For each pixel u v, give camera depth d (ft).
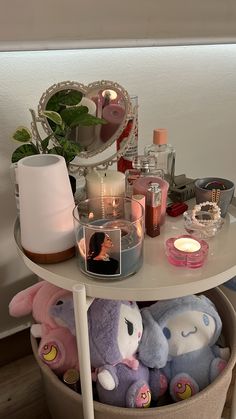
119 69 3.51
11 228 3.54
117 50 3.43
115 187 2.77
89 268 2.34
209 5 3.59
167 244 2.55
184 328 2.93
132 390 2.69
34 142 3.12
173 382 2.90
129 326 2.72
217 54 4.04
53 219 2.38
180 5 3.43
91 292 2.32
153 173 3.01
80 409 2.72
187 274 2.40
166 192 2.79
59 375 2.92
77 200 3.00
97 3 3.01
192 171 4.47
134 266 2.36
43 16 2.85
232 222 2.96
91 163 3.05
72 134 2.87
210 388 2.68
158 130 3.08
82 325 2.32
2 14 2.70
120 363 2.77
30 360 4.01
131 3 3.17
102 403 2.67
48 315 2.94
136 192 2.71
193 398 2.63
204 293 3.46
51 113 2.64
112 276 2.32
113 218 2.72
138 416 2.58
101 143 2.98
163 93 3.85
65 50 3.18
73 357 2.88
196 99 4.10
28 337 4.05
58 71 3.23
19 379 3.81
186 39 3.62
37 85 3.18
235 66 4.23
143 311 3.00
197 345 2.93
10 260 3.66
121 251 2.27
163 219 2.87
